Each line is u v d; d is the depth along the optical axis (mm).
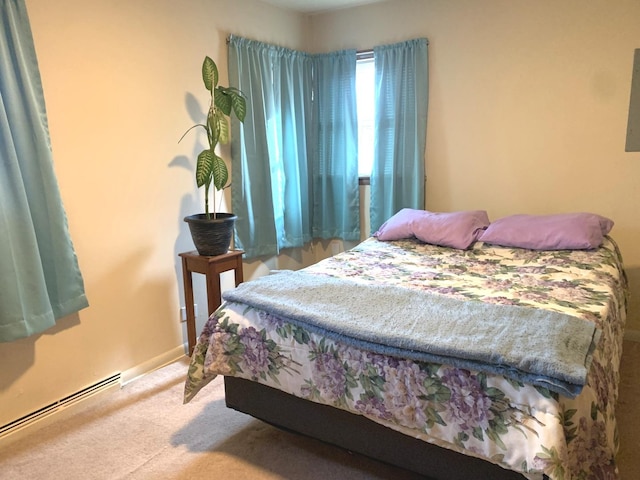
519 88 3018
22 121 1915
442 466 1508
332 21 3592
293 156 3520
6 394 2014
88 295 2312
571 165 2951
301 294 1884
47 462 1867
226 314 1897
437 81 3268
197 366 1938
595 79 2797
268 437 2006
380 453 1640
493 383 1354
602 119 2818
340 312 1698
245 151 3150
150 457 1883
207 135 2689
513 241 2695
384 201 3557
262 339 1791
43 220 2008
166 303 2732
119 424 2123
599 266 2301
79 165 2223
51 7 2053
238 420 2137
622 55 2705
